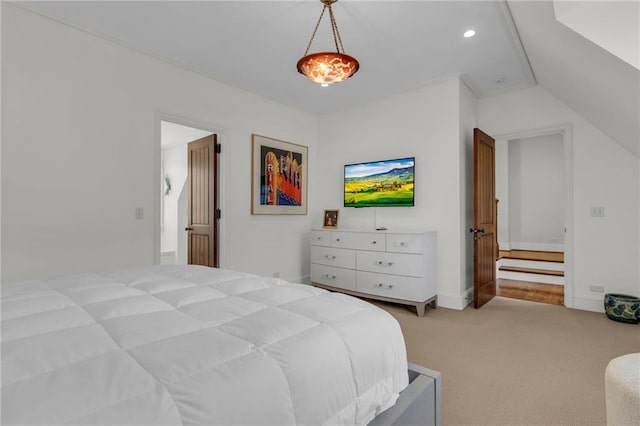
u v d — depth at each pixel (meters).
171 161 6.27
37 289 1.33
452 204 3.53
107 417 0.57
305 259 4.55
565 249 3.58
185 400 0.64
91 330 0.89
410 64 3.22
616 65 1.89
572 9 1.91
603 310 3.34
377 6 2.33
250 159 3.85
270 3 2.30
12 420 0.52
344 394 0.91
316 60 2.04
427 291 3.34
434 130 3.66
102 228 2.66
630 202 3.21
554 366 2.19
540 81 3.55
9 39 2.24
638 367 0.96
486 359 2.30
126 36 2.70
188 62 3.15
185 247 6.01
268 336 0.90
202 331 0.92
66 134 2.48
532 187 6.81
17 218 2.28
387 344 1.12
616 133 3.06
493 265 4.02
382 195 4.00
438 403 1.33
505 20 2.51
